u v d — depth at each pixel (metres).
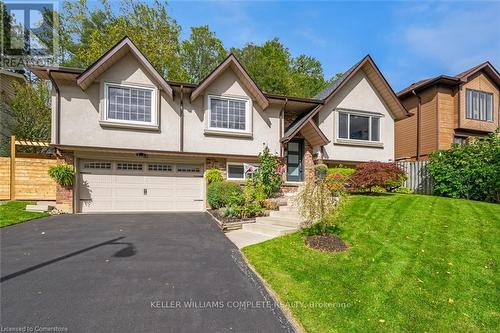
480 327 3.84
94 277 5.17
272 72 31.28
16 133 18.23
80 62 23.44
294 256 6.31
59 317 3.85
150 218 10.84
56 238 7.67
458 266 5.54
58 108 11.68
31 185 13.41
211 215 11.55
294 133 13.88
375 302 4.40
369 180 12.11
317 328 3.76
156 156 12.90
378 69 16.12
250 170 13.99
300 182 14.66
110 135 12.23
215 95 13.58
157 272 5.48
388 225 7.98
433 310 4.20
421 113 19.17
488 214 8.45
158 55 24.91
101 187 12.27
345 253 6.39
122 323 3.75
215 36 32.91
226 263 6.06
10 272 5.34
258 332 3.66
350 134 16.11
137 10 24.91
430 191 13.73
